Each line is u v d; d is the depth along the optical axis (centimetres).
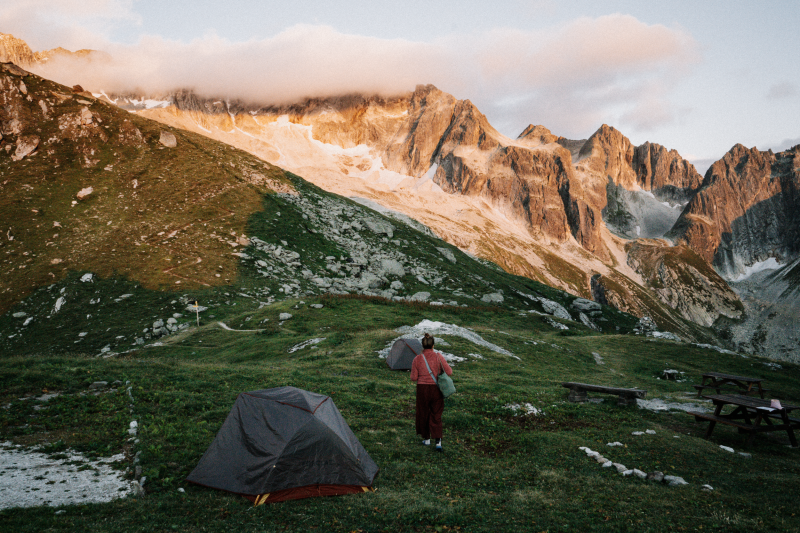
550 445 1284
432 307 5959
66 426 1180
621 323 14200
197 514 783
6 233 8388
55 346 5972
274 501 863
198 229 9969
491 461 1149
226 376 1911
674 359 4128
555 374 3006
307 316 5297
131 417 1252
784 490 1018
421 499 884
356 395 1700
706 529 806
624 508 889
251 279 8425
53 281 7431
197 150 13700
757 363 4034
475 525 788
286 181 14412
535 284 15800
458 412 1541
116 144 12325
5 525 689
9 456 986
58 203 9650
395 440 1242
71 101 12781
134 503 798
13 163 10469
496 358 3158
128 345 5888
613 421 1585
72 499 805
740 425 1434
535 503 898
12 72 12506
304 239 11062
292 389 1085
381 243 12556
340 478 923
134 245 8744
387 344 3219
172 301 7206
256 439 941
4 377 1530
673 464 1181
